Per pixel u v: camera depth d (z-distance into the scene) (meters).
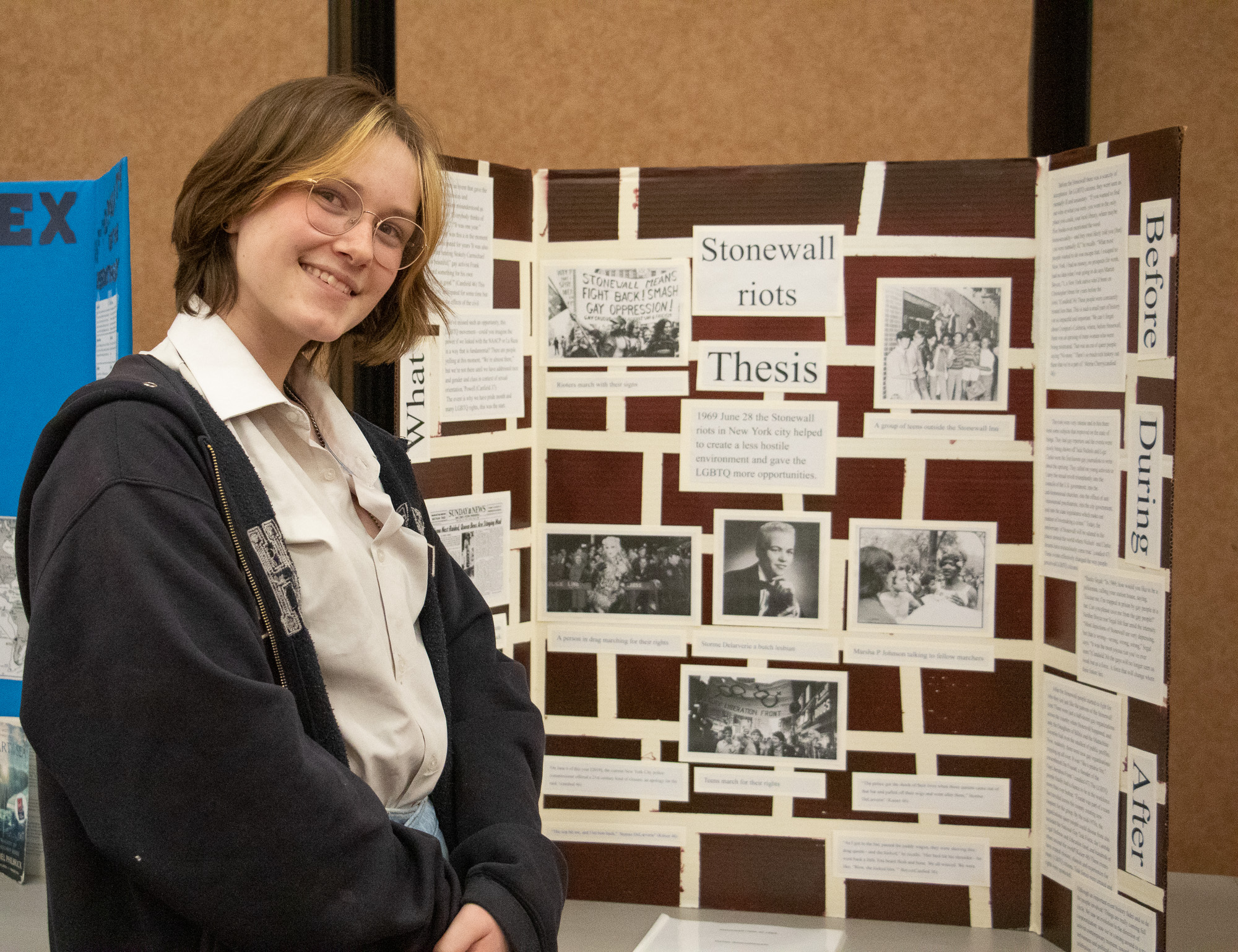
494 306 2.08
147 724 0.76
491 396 2.09
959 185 2.07
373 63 1.99
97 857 0.86
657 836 2.21
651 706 2.20
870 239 2.10
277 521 0.91
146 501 0.80
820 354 2.12
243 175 0.94
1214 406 2.69
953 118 2.90
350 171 0.96
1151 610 1.85
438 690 1.12
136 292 3.21
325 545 0.95
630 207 2.15
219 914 0.79
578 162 3.03
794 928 2.11
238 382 0.94
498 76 3.04
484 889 0.97
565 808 2.24
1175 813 2.76
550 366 2.19
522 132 3.04
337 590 0.95
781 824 2.18
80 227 2.27
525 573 2.20
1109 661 1.93
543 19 3.02
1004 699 2.12
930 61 2.90
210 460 0.87
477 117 3.06
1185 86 2.68
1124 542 1.90
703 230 2.14
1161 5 2.68
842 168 2.10
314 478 1.02
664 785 2.21
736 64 2.96
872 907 2.16
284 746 0.80
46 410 2.31
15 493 2.33
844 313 2.11
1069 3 2.11
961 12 2.88
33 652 0.78
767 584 2.16
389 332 1.20
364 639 0.97
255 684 0.80
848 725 2.15
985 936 2.09
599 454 2.19
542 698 2.23
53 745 0.77
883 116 2.93
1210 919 2.35
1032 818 2.11
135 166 3.18
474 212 2.03
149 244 3.19
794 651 2.16
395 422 1.91
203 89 3.14
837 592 2.15
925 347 2.10
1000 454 2.10
